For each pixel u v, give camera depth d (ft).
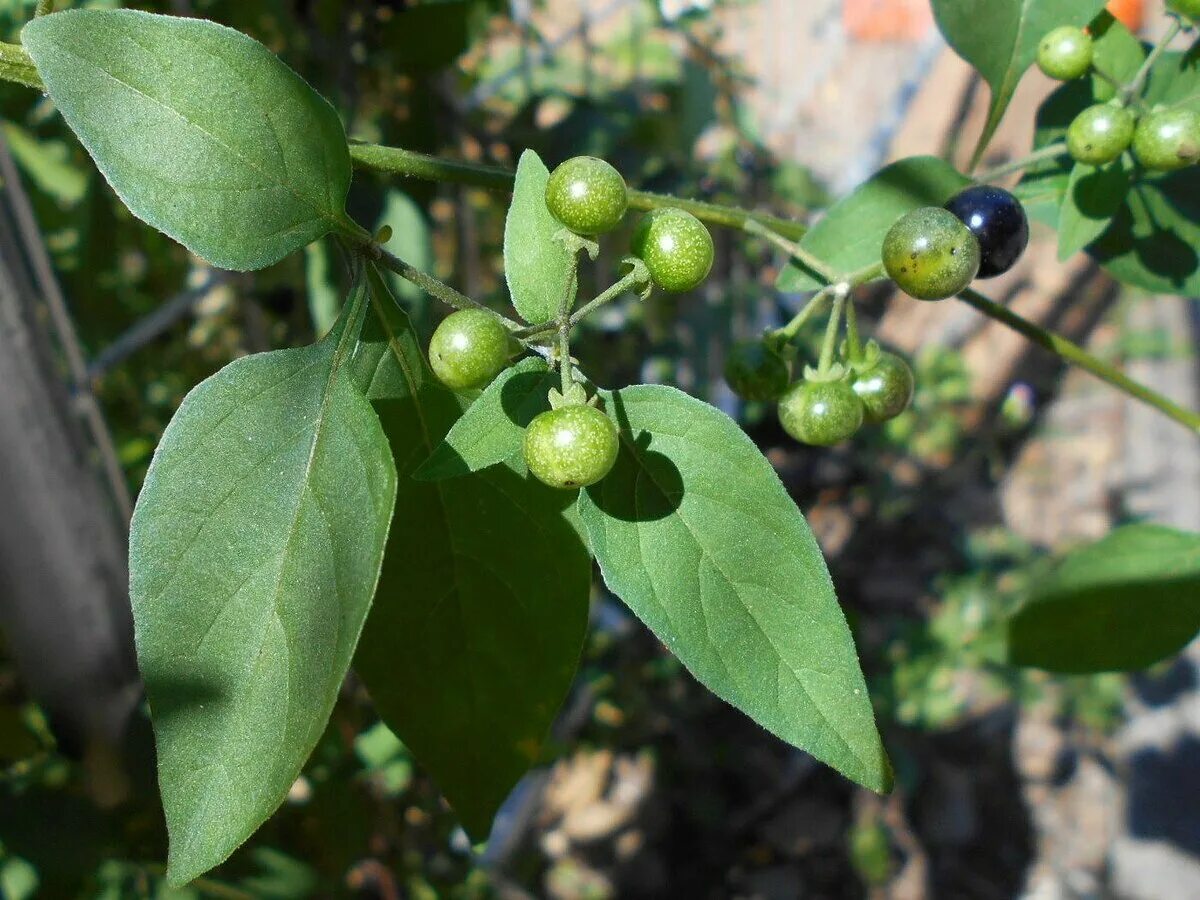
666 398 0.33
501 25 1.00
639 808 1.38
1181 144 0.43
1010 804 1.47
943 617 1.60
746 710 0.31
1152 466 1.92
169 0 0.58
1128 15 0.95
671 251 0.33
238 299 0.75
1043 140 0.49
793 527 0.32
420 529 0.36
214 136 0.30
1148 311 2.11
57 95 0.28
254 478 0.29
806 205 1.50
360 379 0.35
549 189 0.32
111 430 0.72
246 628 0.28
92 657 0.49
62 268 0.68
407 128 0.74
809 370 0.44
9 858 0.47
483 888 0.94
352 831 0.66
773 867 1.36
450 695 0.37
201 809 0.27
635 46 1.16
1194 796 1.46
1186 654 1.64
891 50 2.37
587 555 0.37
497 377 0.33
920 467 1.89
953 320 1.99
